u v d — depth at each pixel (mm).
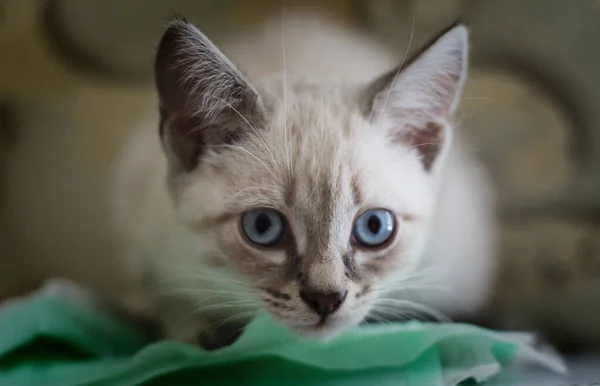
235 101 276
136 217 322
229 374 250
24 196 385
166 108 278
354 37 364
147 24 398
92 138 394
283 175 266
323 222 259
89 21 400
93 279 367
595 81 381
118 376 247
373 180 269
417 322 272
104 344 288
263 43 344
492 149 380
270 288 260
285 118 280
